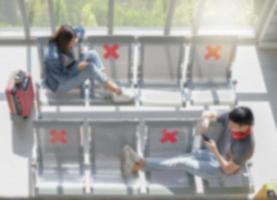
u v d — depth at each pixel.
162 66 9.45
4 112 9.85
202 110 9.95
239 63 10.88
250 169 8.55
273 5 10.05
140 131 9.49
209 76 9.66
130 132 8.19
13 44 10.90
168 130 8.25
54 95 9.23
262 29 10.88
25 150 9.32
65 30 8.63
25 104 9.46
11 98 9.28
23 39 10.94
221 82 9.64
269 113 10.05
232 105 9.38
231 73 9.68
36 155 8.42
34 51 10.86
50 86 9.15
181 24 10.88
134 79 9.88
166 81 9.59
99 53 9.33
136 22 10.75
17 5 10.05
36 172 8.30
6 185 8.77
